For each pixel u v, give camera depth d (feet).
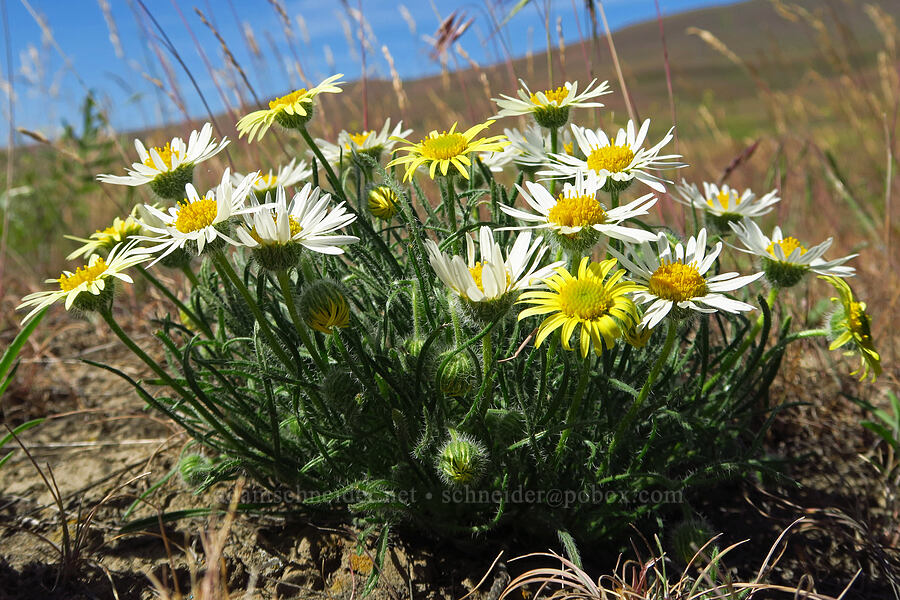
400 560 0.65
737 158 1.13
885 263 1.24
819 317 1.03
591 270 0.52
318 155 0.67
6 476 0.83
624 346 0.64
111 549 0.69
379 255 0.73
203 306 0.89
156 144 1.47
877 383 1.00
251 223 0.55
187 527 0.71
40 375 1.06
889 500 0.80
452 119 1.35
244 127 0.68
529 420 0.58
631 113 1.01
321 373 0.60
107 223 1.71
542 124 0.69
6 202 1.39
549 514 0.62
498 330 0.62
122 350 1.14
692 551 0.62
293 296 0.66
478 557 0.66
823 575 0.69
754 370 0.69
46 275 1.48
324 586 0.63
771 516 0.75
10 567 0.66
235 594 0.62
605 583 0.63
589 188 0.57
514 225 0.68
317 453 0.67
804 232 1.57
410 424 0.61
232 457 0.65
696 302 0.53
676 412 0.63
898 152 1.69
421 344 0.60
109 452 0.87
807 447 0.90
